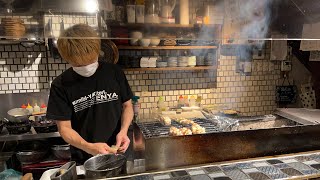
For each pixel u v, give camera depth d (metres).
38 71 3.12
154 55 3.30
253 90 3.72
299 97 3.80
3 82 3.04
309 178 1.31
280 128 1.83
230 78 3.62
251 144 1.80
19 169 2.60
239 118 2.43
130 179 1.29
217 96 3.62
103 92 1.86
